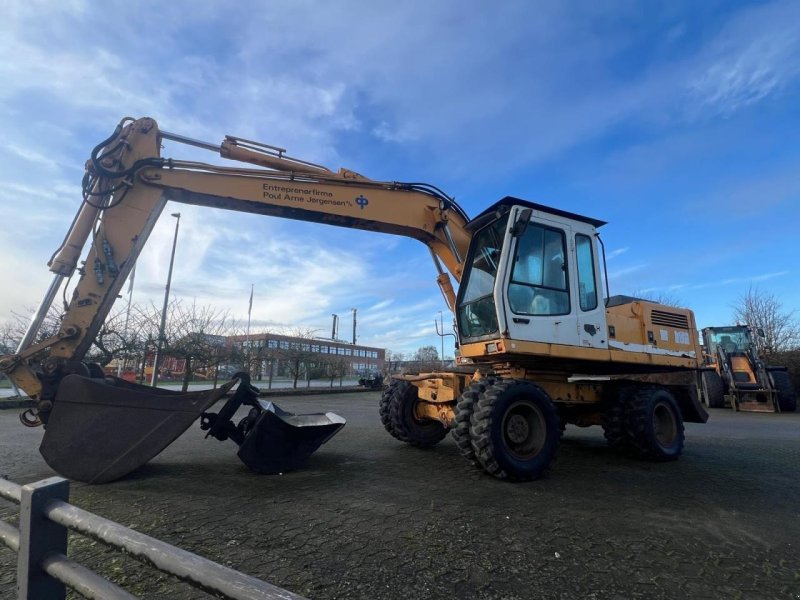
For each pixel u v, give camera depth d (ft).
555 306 17.62
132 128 17.40
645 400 19.04
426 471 16.48
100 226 16.56
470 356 17.83
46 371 15.03
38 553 4.51
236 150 18.85
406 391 21.81
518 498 13.20
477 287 18.80
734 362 48.34
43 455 13.80
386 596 7.45
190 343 54.03
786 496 13.71
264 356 64.80
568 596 7.58
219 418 16.34
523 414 16.20
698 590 7.88
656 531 10.67
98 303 16.16
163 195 17.51
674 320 21.89
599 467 17.81
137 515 11.19
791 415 42.57
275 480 14.87
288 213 19.42
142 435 14.47
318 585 7.77
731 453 21.33
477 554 9.19
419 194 21.31
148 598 7.34
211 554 8.96
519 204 17.81
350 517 11.28
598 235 19.58
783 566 8.87
